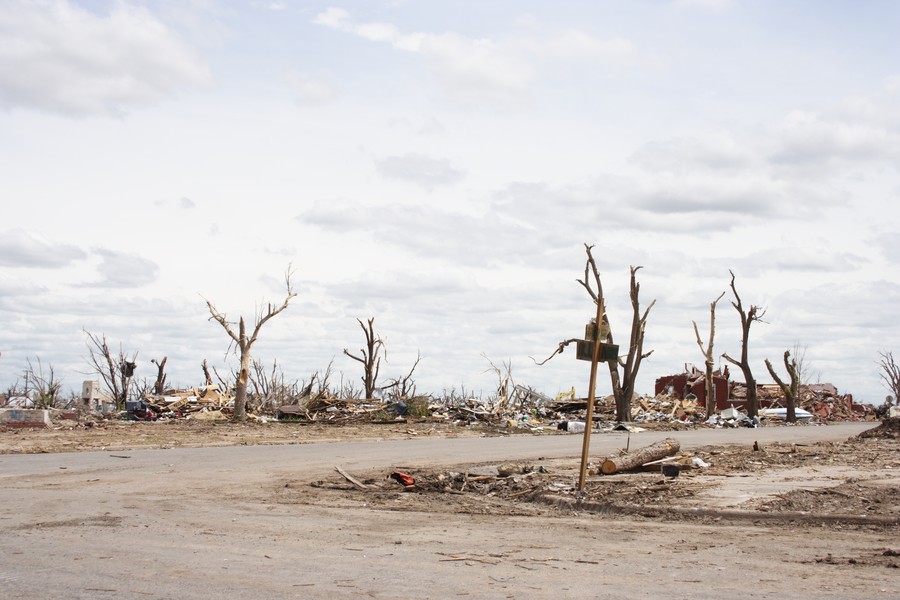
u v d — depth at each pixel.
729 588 8.09
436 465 21.73
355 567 8.98
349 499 15.37
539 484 16.55
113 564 8.98
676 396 73.88
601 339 15.15
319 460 23.11
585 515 13.57
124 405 49.06
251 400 52.94
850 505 13.14
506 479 17.67
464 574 8.68
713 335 58.75
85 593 7.66
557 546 10.52
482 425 44.75
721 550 10.26
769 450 25.33
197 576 8.41
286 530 11.59
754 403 57.19
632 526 12.29
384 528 11.97
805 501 13.63
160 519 12.40
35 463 21.33
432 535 11.34
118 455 24.14
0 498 14.57
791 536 11.29
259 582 8.16
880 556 9.80
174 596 7.57
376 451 26.67
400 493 16.23
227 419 43.41
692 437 36.34
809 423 60.91
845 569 9.06
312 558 9.48
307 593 7.71
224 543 10.42
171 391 54.41
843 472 18.03
